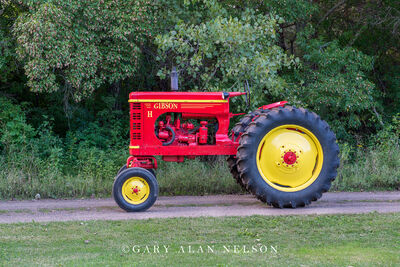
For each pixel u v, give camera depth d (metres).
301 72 12.99
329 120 13.23
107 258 4.82
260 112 8.04
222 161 10.34
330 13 14.77
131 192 7.20
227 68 10.37
